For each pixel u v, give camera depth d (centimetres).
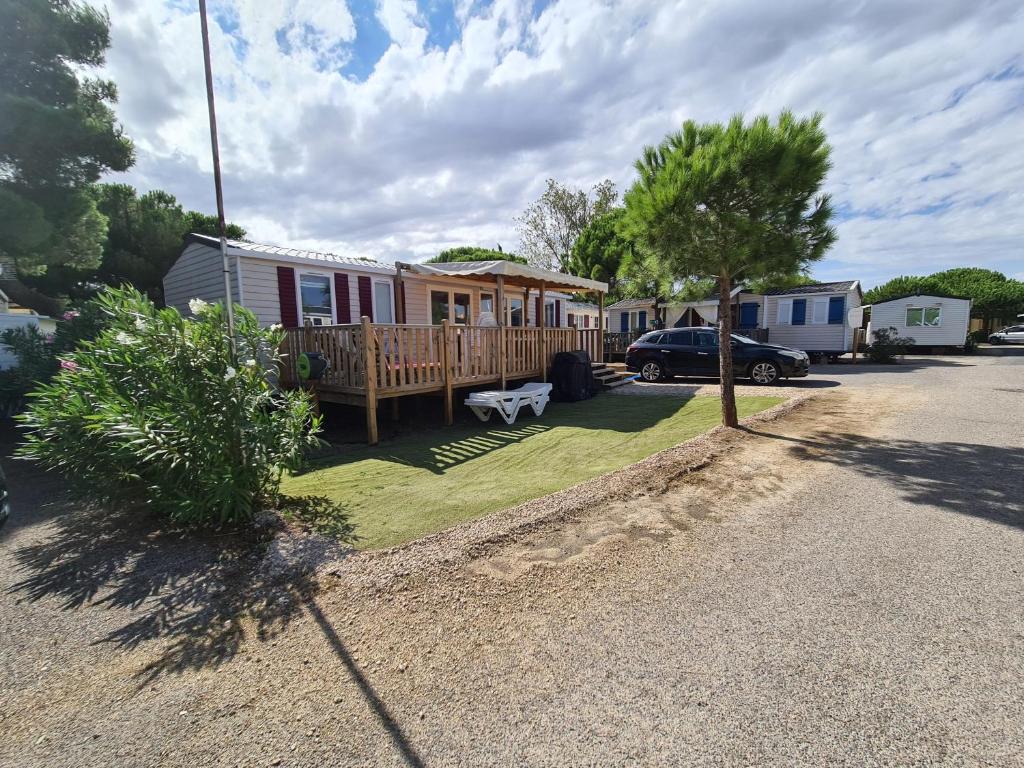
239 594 275
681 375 1305
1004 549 297
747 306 2197
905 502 376
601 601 255
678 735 168
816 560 290
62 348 799
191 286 1041
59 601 273
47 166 767
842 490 407
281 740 172
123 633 242
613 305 2647
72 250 885
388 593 269
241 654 223
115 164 831
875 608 240
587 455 562
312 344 746
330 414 866
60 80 788
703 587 264
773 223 556
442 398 980
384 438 696
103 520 392
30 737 177
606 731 171
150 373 366
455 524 365
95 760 166
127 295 389
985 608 237
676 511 371
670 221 552
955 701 178
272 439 387
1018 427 613
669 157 582
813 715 174
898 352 1831
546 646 220
